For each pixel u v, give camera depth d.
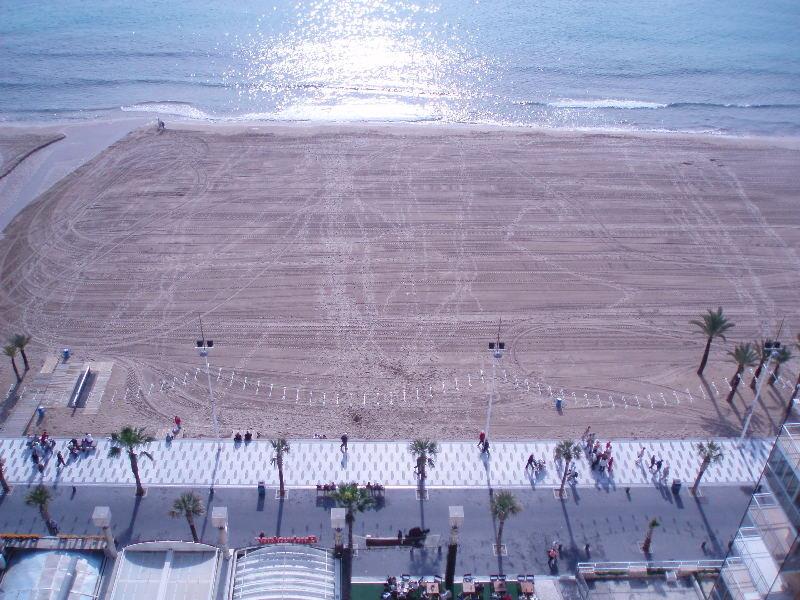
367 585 64.12
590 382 88.81
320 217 117.12
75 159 134.50
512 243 112.31
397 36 197.38
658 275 106.75
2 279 103.12
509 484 74.50
